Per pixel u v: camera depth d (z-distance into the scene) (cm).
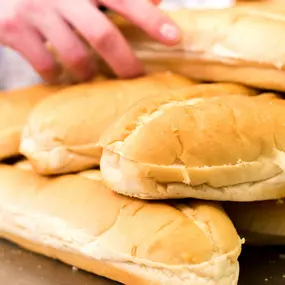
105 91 53
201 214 48
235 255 46
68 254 50
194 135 47
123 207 48
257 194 48
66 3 57
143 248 47
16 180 52
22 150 52
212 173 47
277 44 52
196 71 56
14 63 80
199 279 46
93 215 49
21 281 49
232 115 48
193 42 55
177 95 50
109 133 48
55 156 51
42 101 53
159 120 47
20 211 51
